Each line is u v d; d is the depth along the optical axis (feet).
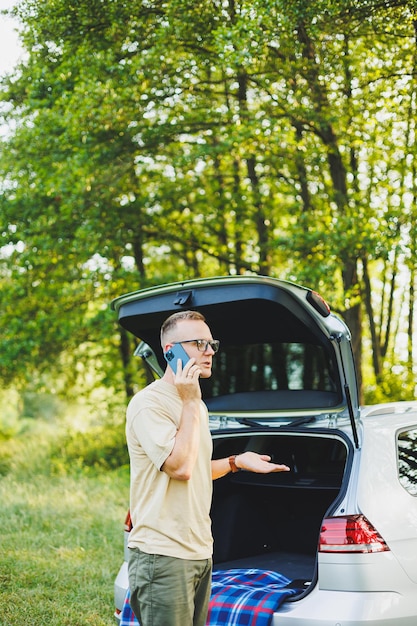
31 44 34.73
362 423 12.27
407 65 31.55
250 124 32.86
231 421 13.53
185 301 12.10
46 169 37.17
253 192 39.55
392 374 42.88
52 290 42.65
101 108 33.45
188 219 43.19
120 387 48.01
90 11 32.89
